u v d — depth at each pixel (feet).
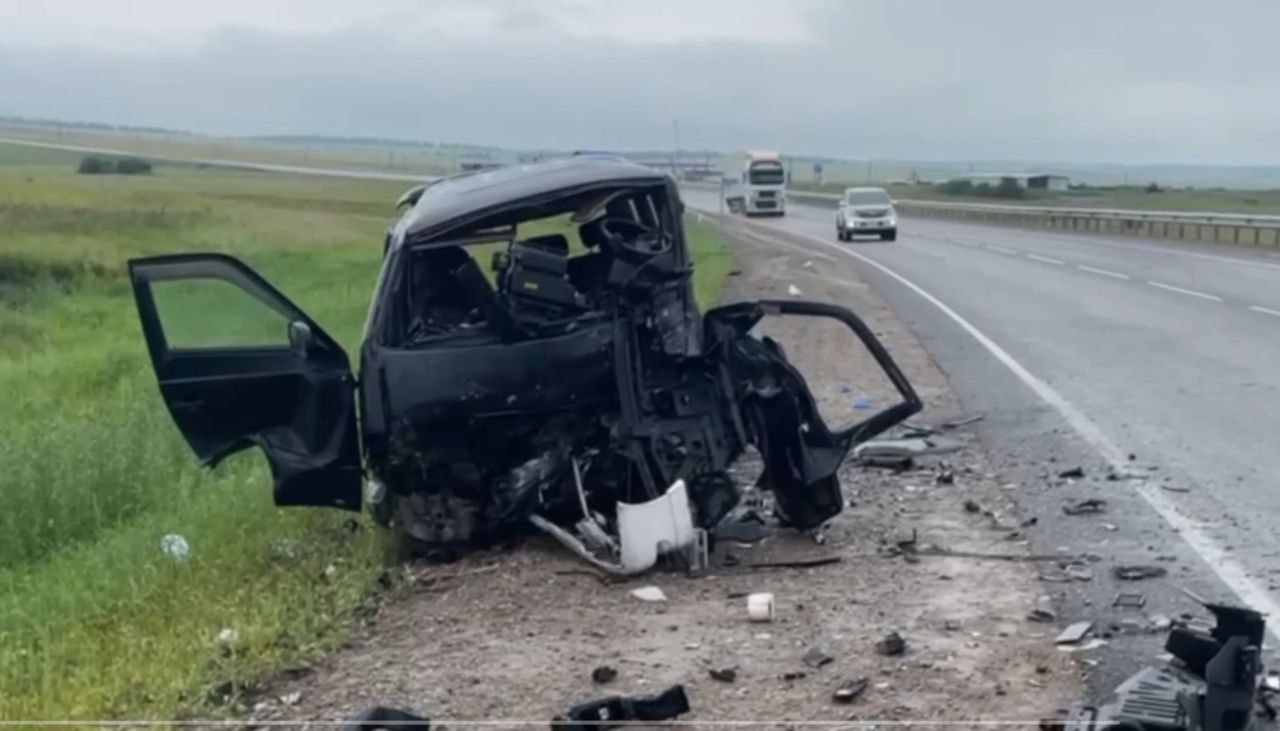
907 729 17.01
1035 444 36.29
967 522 27.96
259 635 21.25
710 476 26.07
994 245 151.94
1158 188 385.09
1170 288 87.15
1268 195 322.34
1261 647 17.71
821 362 53.98
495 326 26.13
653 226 27.55
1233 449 35.09
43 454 37.19
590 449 26.50
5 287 123.85
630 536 24.45
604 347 25.93
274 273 128.26
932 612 21.84
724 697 18.44
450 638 21.58
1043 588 23.00
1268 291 83.76
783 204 263.90
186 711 18.69
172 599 24.29
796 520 27.07
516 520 26.66
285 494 26.00
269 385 25.48
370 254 153.99
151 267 24.81
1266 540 25.96
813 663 19.57
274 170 572.92
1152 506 28.91
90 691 19.58
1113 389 45.88
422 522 26.48
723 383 26.35
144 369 66.85
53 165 522.06
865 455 34.32
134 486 35.55
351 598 23.43
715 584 24.09
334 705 18.78
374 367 25.95
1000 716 17.29
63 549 30.99
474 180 28.58
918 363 53.26
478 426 25.91
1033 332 63.82
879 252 141.49
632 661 20.11
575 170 27.63
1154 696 16.21
